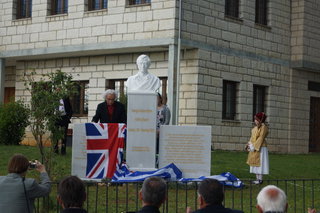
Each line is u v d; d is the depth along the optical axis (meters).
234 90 24.55
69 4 25.16
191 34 22.42
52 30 25.64
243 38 24.64
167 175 12.27
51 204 9.83
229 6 24.41
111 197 11.06
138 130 12.80
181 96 22.97
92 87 25.42
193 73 22.69
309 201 11.81
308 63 26.95
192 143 12.80
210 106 23.09
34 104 11.62
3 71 27.39
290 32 27.11
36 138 11.73
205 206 5.71
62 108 17.20
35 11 26.30
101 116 13.70
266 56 25.77
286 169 17.23
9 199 6.58
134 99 12.78
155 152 12.79
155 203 5.62
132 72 24.27
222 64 23.62
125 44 23.11
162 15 22.25
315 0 27.52
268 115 25.89
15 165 6.75
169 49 21.97
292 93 27.02
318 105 28.78
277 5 26.44
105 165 12.58
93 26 24.30
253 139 14.24
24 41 26.59
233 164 17.45
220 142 23.52
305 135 27.66
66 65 26.38
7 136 21.98
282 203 5.07
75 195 5.54
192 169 12.80
